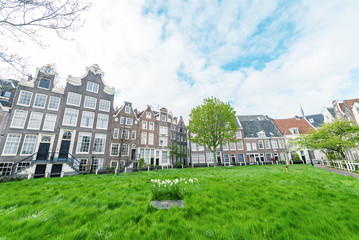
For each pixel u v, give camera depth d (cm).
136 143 2859
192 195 532
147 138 3059
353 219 317
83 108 2306
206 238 253
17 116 1841
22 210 409
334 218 328
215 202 459
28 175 1500
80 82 2353
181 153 3794
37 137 1898
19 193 671
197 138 2470
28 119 1891
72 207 434
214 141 2403
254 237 256
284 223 305
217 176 1118
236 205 432
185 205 436
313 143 2231
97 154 2295
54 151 1956
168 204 454
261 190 611
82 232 273
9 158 1709
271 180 877
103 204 465
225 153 3562
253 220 324
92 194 599
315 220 317
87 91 2395
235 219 335
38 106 1984
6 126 1761
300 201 462
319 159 3102
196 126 2508
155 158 3080
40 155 1877
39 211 402
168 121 3575
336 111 3222
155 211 398
